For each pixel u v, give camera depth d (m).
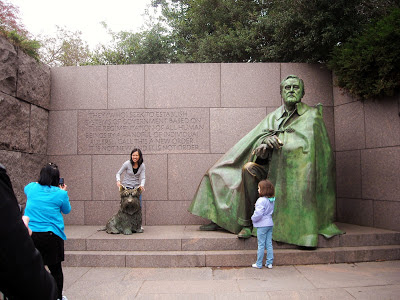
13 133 6.16
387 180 6.30
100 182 7.43
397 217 6.07
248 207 5.68
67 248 5.63
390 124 6.26
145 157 7.47
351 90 6.71
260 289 4.21
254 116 7.55
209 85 7.60
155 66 7.64
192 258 5.30
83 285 4.46
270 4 12.63
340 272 4.87
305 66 7.68
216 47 11.98
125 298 3.98
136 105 7.57
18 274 1.09
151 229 6.64
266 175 5.84
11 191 1.19
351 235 5.66
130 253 5.40
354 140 7.07
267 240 5.07
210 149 7.48
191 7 16.30
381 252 5.45
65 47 18.19
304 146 5.57
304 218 5.43
